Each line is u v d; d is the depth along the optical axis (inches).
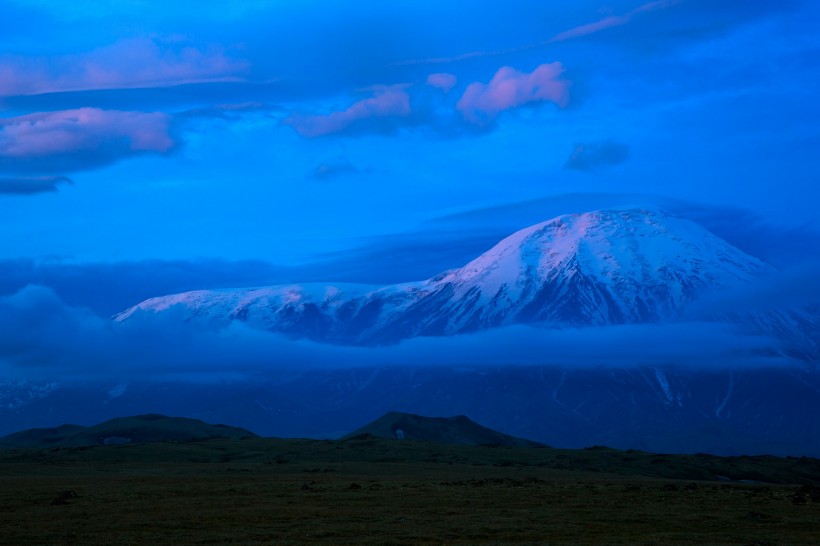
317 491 4138.8
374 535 2746.1
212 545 2605.8
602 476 6235.2
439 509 3380.9
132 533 2847.0
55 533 2856.8
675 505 3523.6
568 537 2709.2
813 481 7327.8
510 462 7372.1
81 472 5954.7
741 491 4202.8
